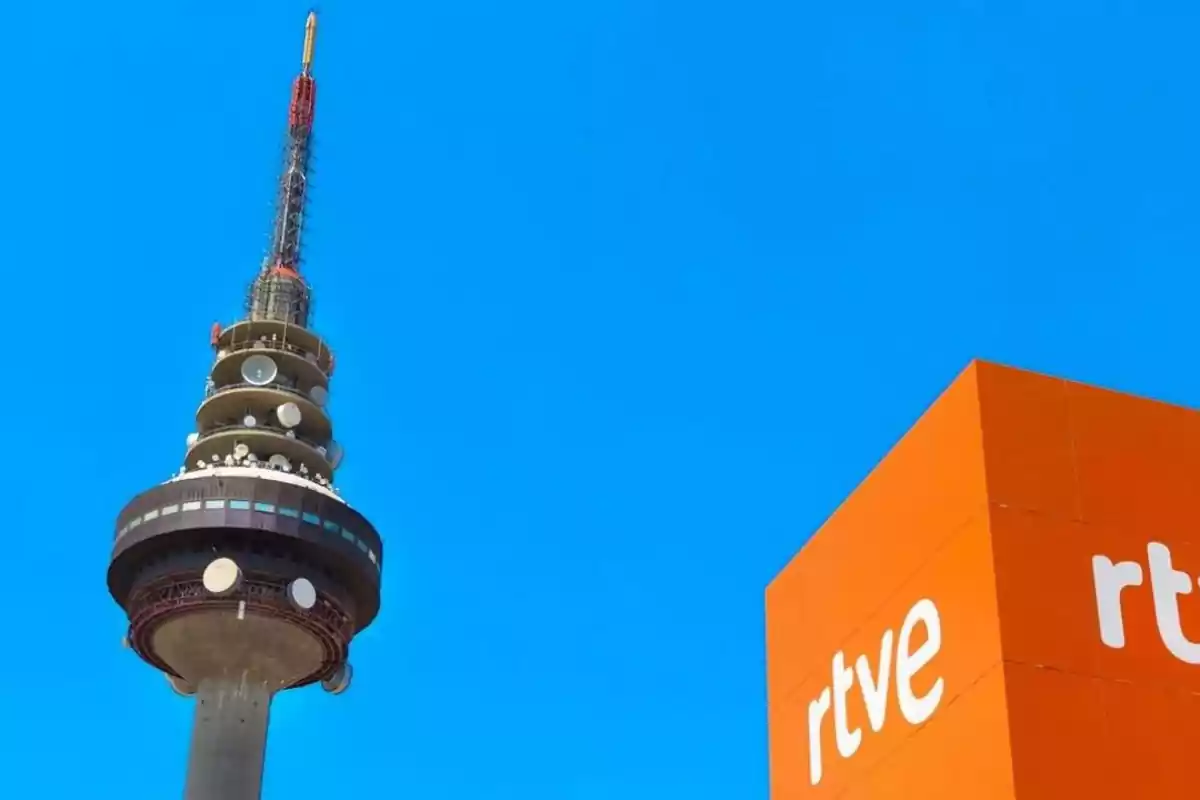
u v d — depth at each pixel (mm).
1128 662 28703
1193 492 31172
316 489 140750
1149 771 27641
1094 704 28125
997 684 28266
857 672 35281
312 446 148000
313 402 150875
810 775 37094
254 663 135375
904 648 32812
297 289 162500
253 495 136500
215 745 132125
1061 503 30297
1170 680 28688
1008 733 27531
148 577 134750
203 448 145125
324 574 138000
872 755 33531
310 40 182250
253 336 156875
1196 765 27922
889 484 35375
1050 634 28719
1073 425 31375
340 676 141000
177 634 134000
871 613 35031
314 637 136750
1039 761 27328
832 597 37844
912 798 31016
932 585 31922
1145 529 30406
